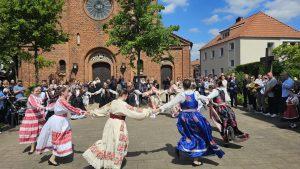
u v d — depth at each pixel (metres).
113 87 22.98
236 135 9.17
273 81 15.10
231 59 46.47
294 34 44.19
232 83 20.08
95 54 32.62
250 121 14.05
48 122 8.23
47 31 18.28
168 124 14.24
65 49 32.03
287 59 30.92
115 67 32.47
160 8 22.80
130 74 32.50
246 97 19.28
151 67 32.69
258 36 43.53
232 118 9.23
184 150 7.41
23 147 10.36
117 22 23.12
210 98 8.79
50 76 31.69
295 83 13.33
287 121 12.42
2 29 17.34
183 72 33.31
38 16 17.94
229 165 7.55
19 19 17.44
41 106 9.31
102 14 32.44
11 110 14.60
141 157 8.53
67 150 8.13
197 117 7.51
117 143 7.18
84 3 32.22
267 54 21.09
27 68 31.06
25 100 15.53
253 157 8.19
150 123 14.68
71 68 32.09
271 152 8.64
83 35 32.31
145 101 24.38
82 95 19.78
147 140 10.75
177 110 16.36
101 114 7.76
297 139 10.19
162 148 9.50
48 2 17.97
